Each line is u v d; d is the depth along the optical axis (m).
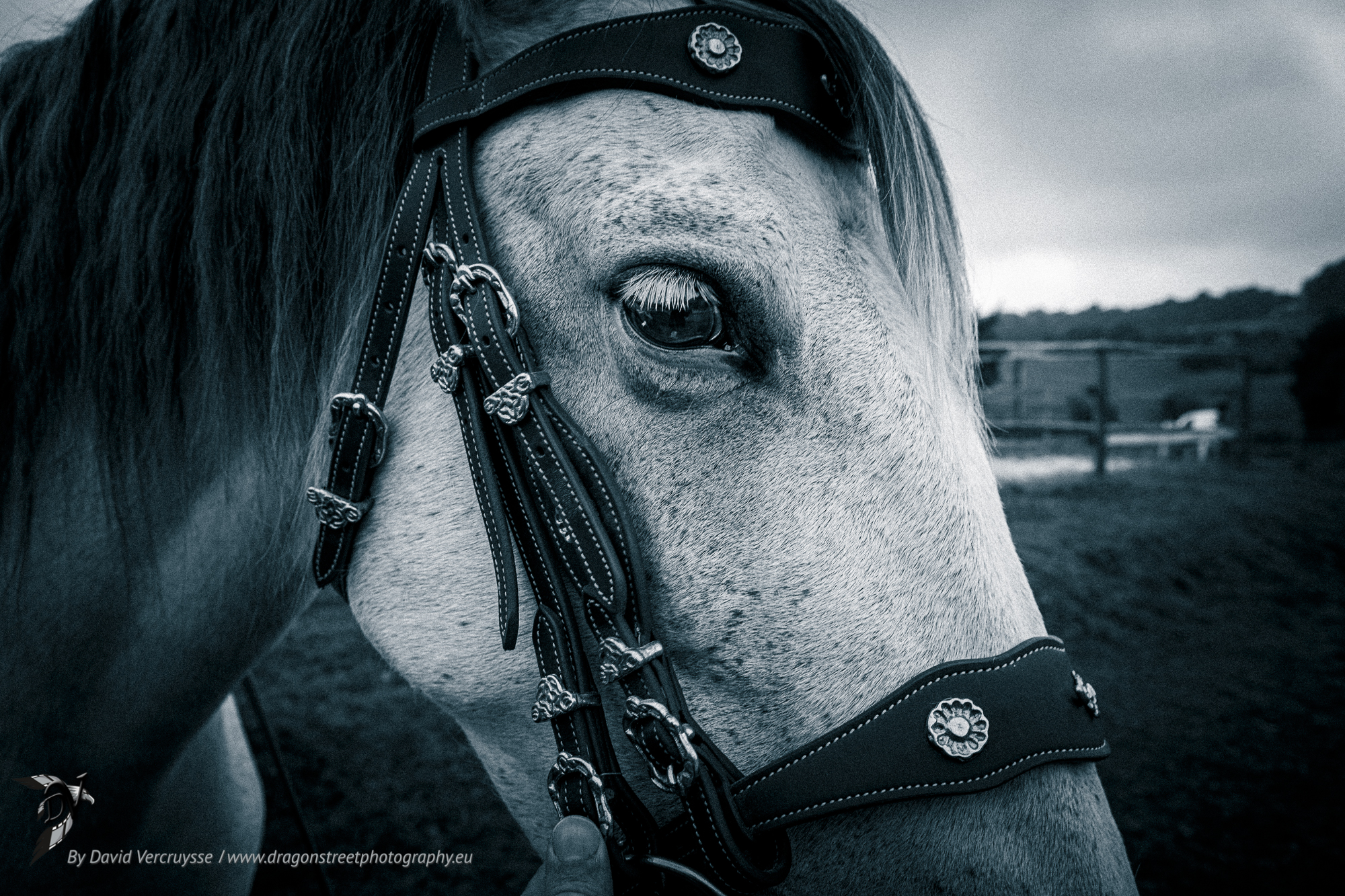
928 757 0.77
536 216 0.82
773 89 0.83
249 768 1.69
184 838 1.37
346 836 2.60
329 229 0.92
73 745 1.09
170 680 1.11
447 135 0.86
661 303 0.78
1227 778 3.55
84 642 1.06
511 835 2.68
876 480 0.81
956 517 0.83
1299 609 5.71
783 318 0.78
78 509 1.04
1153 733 3.87
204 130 0.96
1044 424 10.51
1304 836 3.16
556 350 0.82
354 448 0.88
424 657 0.92
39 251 1.00
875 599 0.80
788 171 0.83
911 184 0.88
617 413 0.81
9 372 1.02
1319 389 14.02
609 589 0.78
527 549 0.84
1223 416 13.61
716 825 0.78
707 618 0.82
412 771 2.94
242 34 0.95
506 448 0.82
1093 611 5.06
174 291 0.97
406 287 0.86
